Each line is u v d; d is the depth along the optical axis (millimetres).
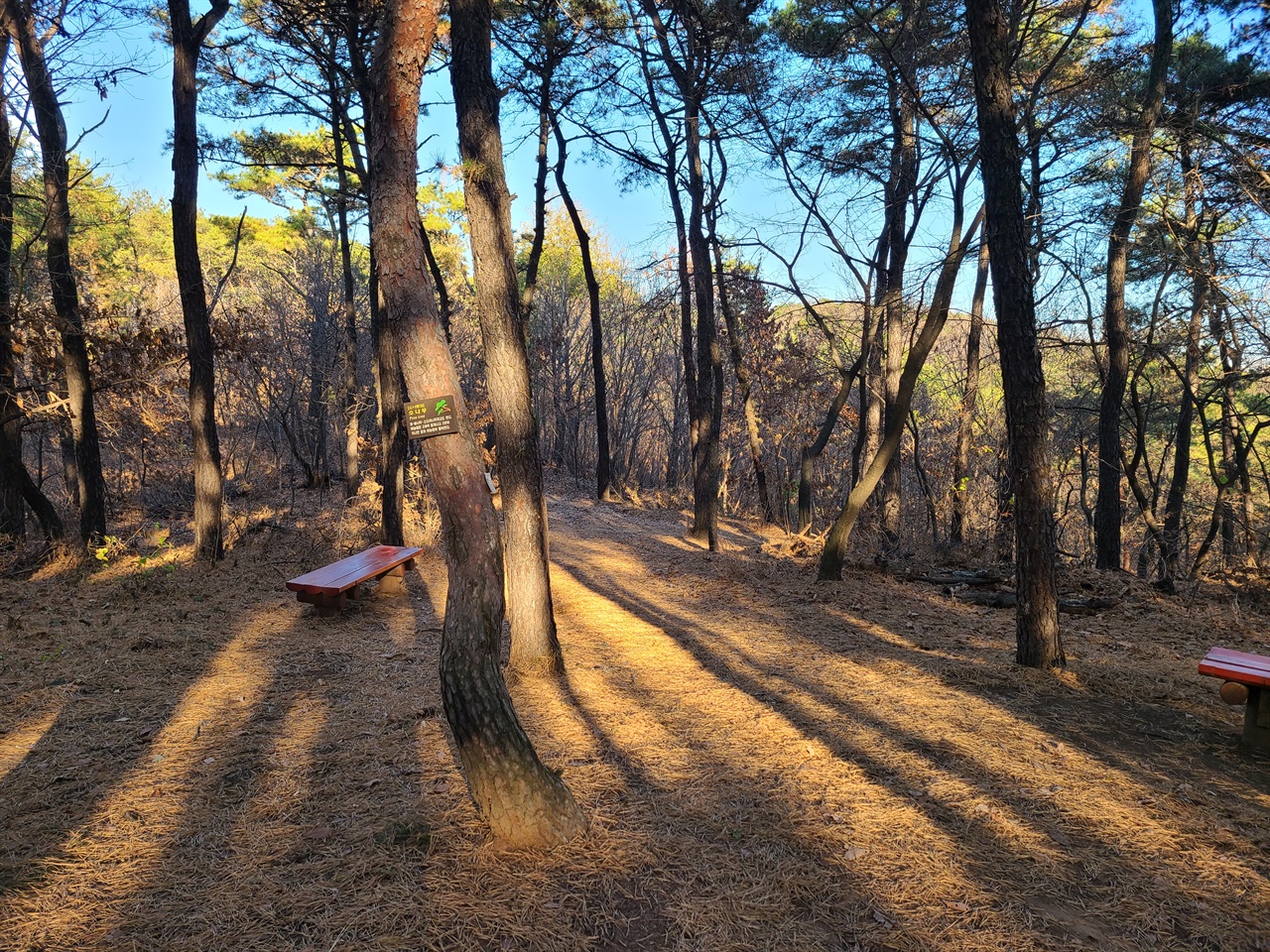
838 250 10656
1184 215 10227
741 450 26859
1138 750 4117
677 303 21516
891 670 5727
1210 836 3176
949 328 17844
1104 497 12570
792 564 10898
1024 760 3943
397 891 2705
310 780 3656
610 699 5047
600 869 2867
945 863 2967
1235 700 4258
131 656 5789
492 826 3033
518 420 5520
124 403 15523
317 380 20500
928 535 18281
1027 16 9734
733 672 5805
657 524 17062
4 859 2930
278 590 8719
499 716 3068
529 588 5570
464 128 5449
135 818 3277
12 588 8586
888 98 12203
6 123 11016
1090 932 2543
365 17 10539
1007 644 6777
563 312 32344
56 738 4195
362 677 5488
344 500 16328
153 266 25844
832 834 3172
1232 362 12180
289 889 2734
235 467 22031
